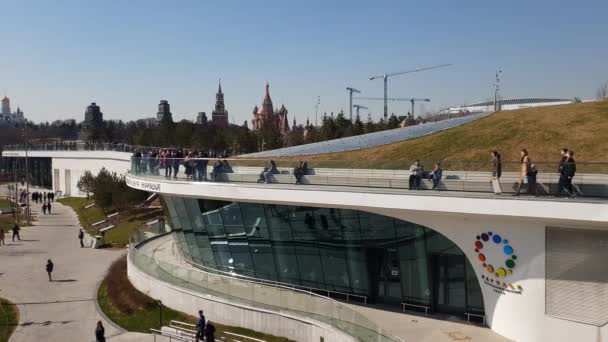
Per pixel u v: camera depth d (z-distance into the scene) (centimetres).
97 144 8088
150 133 10444
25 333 2345
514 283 1798
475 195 1788
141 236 3500
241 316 2241
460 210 1791
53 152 9238
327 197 2069
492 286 1878
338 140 4253
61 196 8981
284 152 3859
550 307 1720
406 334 1869
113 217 5694
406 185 1989
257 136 9438
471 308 2003
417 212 1938
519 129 3500
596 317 1648
